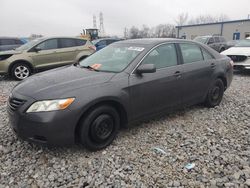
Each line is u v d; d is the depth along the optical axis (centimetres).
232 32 4291
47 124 321
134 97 394
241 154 362
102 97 352
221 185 296
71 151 369
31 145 386
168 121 480
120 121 404
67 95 334
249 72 1084
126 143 393
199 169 327
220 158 352
